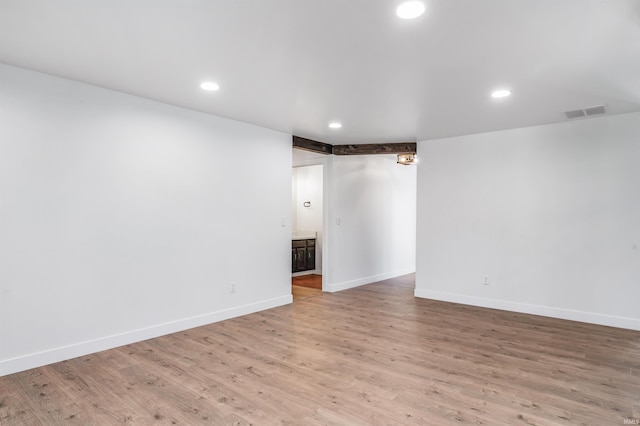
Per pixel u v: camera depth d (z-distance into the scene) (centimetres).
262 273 478
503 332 389
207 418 224
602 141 416
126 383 269
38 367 295
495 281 489
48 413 229
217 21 214
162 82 318
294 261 739
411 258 805
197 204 406
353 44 243
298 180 817
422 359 316
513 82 310
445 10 201
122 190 347
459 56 260
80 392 256
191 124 401
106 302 336
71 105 315
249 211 461
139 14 207
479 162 503
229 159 438
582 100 356
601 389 261
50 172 304
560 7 196
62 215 310
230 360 312
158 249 373
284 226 508
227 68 286
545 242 452
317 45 246
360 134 515
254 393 255
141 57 267
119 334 344
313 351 334
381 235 708
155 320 370
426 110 395
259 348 341
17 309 288
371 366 301
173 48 251
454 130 487
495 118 423
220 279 429
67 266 313
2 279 281
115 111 342
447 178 532
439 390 260
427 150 551
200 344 351
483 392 257
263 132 479
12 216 286
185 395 252
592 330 395
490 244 493
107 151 337
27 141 293
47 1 193
